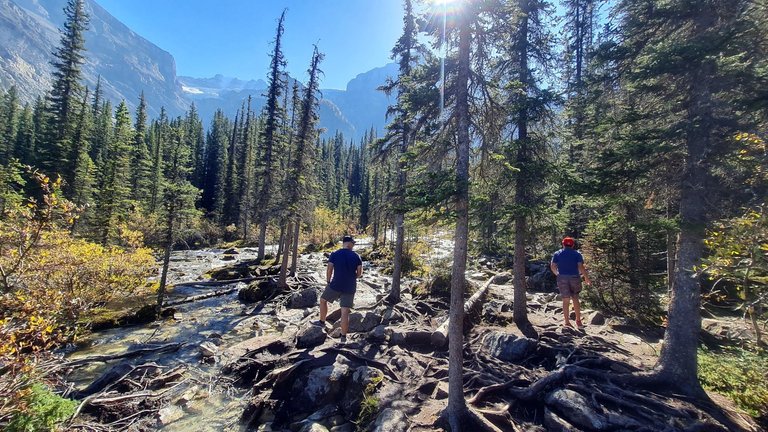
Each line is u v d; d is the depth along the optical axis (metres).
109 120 53.22
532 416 5.98
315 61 20.89
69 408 5.48
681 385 6.17
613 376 6.49
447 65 6.11
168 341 11.29
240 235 49.06
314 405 7.18
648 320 11.02
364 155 89.31
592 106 8.70
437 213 5.32
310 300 15.96
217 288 19.64
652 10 7.13
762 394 5.86
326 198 72.25
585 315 11.20
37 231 5.91
